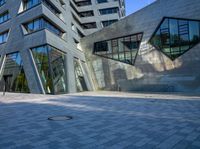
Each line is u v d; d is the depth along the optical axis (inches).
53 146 238.7
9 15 1439.5
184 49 1168.2
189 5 1159.0
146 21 1328.7
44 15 1139.3
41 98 818.8
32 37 1152.8
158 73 1259.8
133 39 1402.6
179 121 374.0
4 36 1465.3
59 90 1075.3
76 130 311.7
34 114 454.3
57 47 1168.8
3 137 275.6
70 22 1680.6
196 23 1139.3
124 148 231.6
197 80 1105.4
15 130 313.0
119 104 633.0
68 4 1785.2
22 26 1269.7
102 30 1577.3
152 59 1289.4
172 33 1220.5
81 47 1726.1
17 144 246.2
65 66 1242.6
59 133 295.4
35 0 1225.4
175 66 1191.6
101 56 1576.0
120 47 1465.3
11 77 1269.7
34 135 285.3
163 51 1245.7
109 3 2351.1
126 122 368.5
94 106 587.8
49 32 1123.9
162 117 414.6
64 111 497.4
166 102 669.9
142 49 1341.0
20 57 1210.6
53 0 1378.0
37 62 1107.9
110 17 2324.1
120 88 1433.3
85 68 1596.9
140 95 981.2
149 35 1307.8
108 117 418.0
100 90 1544.0
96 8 2373.3
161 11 1262.3
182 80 1159.0
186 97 819.4
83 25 2379.4
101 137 275.0
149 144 245.4
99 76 1576.0
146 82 1309.1
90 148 231.5
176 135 283.1
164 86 1226.0
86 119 397.4
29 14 1214.3
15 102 681.6
